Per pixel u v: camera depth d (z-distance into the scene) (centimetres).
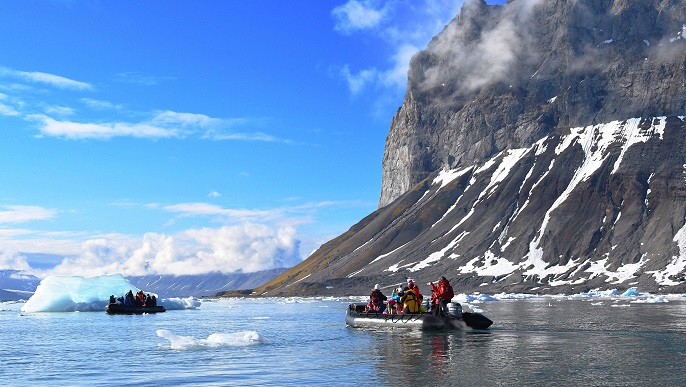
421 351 3709
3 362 3634
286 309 12081
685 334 4638
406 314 5331
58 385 2809
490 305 11356
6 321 7944
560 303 12138
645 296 17288
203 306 15425
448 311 5069
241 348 4081
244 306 15200
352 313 5997
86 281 11519
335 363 3281
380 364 3212
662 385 2559
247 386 2648
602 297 17088
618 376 2769
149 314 9912
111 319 8281
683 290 19738
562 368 2994
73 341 4900
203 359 3547
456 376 2809
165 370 3159
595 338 4366
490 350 3703
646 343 4028
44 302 11019
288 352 3803
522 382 2644
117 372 3144
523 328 5244
